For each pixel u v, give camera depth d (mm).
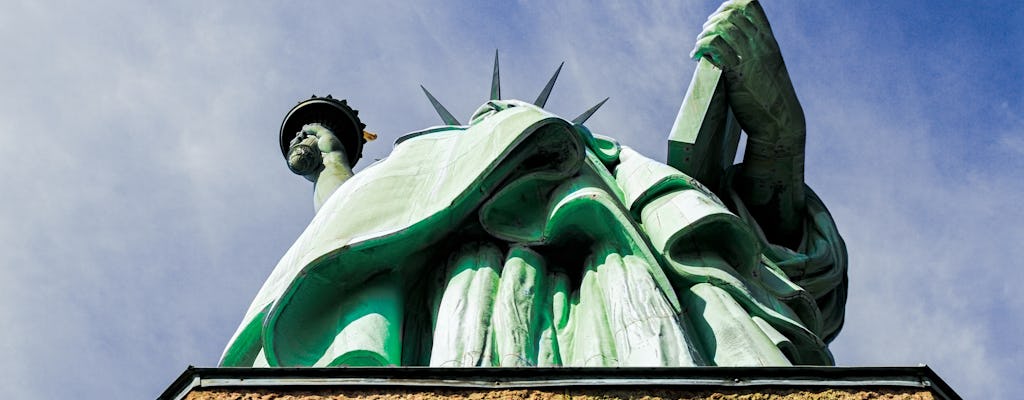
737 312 22062
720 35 27156
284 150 33781
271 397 17500
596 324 21969
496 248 24047
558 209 23750
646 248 23234
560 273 23875
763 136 27516
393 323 22797
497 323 21766
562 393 17312
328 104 33844
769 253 26734
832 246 27547
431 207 23938
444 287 23547
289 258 24781
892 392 17469
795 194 27984
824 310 27219
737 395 17344
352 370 17719
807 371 17625
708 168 27516
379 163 26422
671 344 20766
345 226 23891
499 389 17406
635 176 25688
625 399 17219
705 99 26984
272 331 22406
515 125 24500
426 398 17344
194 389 17656
